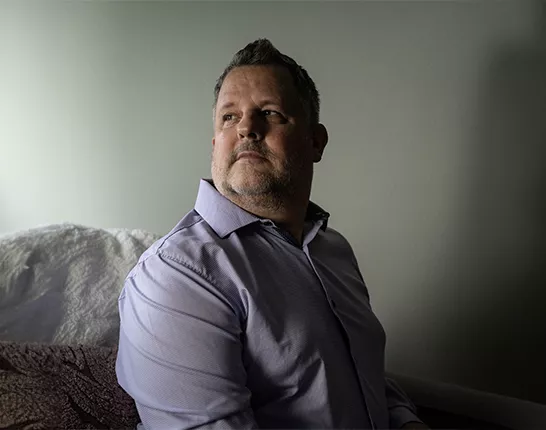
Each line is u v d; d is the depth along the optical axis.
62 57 1.37
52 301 0.86
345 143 1.36
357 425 0.87
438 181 1.31
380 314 1.41
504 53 1.24
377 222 1.37
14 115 1.41
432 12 1.27
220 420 0.70
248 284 0.80
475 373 1.34
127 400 0.79
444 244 1.33
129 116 1.38
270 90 0.93
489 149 1.27
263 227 0.92
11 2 1.36
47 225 1.01
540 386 1.28
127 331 0.78
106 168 1.40
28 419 0.60
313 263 0.93
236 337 0.77
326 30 1.33
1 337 0.78
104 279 0.95
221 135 0.94
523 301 1.28
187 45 1.35
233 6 1.34
